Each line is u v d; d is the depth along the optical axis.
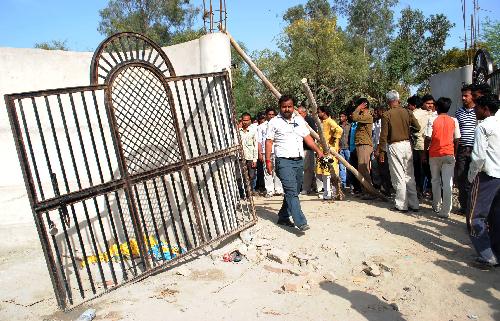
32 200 3.43
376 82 26.56
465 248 4.88
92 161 6.21
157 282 4.19
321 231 5.61
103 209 5.86
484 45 20.81
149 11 37.88
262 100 25.41
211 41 5.59
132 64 4.36
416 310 3.53
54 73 6.06
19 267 4.82
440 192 6.40
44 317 3.59
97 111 3.99
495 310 3.46
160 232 5.86
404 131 6.57
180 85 5.94
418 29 30.84
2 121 5.76
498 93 7.61
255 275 4.33
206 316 3.44
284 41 25.47
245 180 5.86
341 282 4.12
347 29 43.25
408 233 5.47
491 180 4.27
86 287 4.30
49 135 5.94
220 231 5.59
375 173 8.25
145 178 4.35
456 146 6.16
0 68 5.71
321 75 23.81
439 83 12.16
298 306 3.62
